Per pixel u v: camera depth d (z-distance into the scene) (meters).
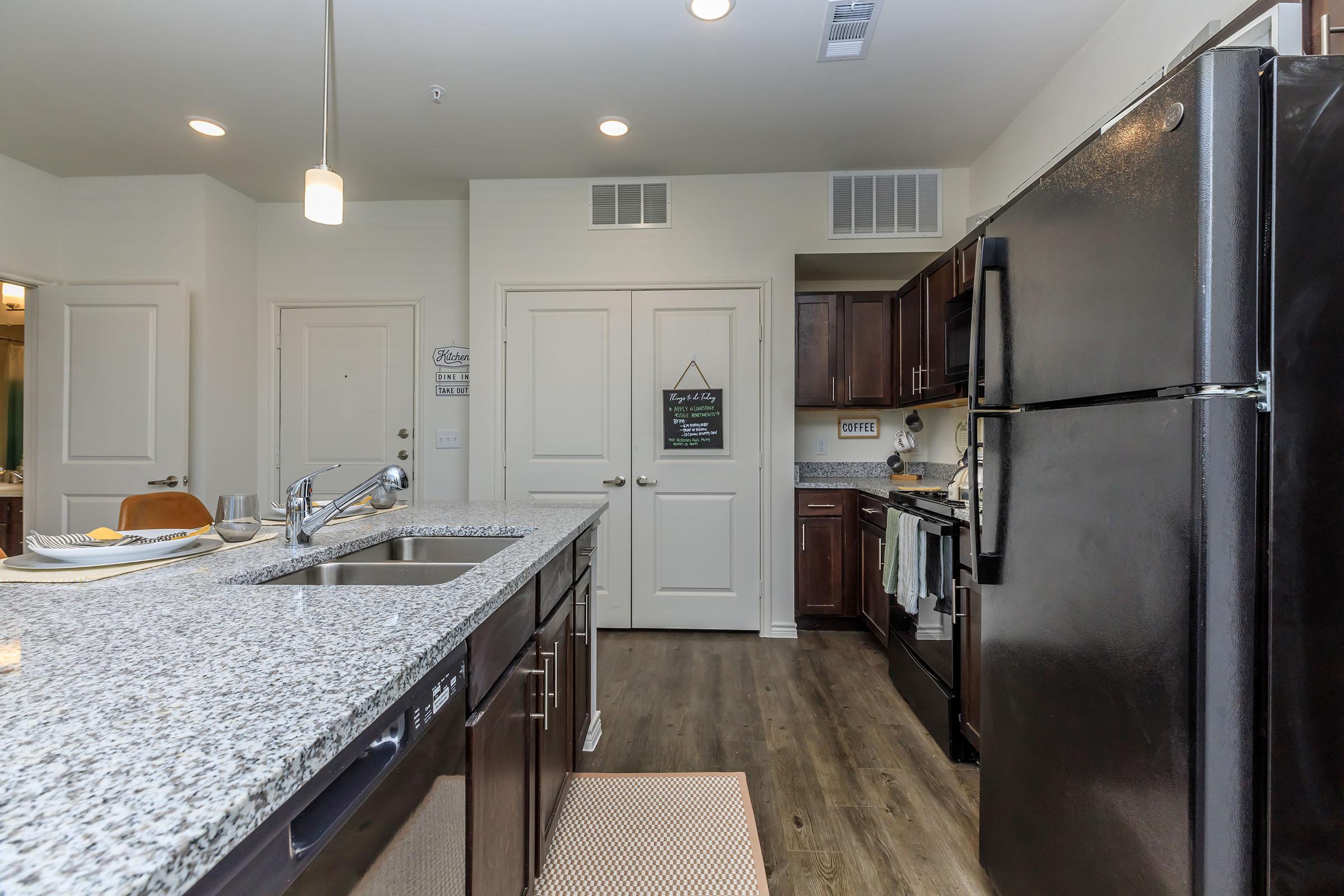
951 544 2.05
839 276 3.84
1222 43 1.51
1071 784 1.07
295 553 1.31
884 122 2.80
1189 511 0.80
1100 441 0.99
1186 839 0.81
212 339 3.40
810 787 1.87
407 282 3.75
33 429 3.25
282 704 0.54
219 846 0.38
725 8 2.04
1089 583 1.02
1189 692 0.80
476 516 1.97
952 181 3.31
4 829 0.35
